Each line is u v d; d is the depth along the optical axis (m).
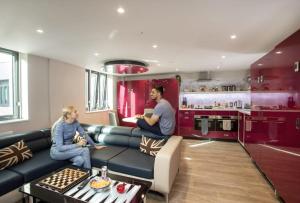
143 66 4.34
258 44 2.90
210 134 5.39
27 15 1.91
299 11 1.82
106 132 3.25
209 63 4.47
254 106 3.43
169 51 3.33
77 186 1.66
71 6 1.73
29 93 3.45
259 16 1.94
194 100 6.10
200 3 1.69
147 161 2.30
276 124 2.41
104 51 3.31
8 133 3.00
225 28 2.27
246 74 5.52
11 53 3.33
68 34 2.46
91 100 5.55
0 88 3.29
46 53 3.44
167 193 2.04
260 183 2.58
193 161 3.46
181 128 5.66
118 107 6.40
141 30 2.34
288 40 2.17
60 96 4.14
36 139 2.84
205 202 2.10
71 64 4.47
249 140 3.71
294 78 2.00
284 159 2.16
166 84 5.72
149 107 5.88
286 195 2.07
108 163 2.34
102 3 1.68
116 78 6.50
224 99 5.81
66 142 2.60
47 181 1.72
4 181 1.80
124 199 1.48
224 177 2.76
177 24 2.16
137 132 3.00
